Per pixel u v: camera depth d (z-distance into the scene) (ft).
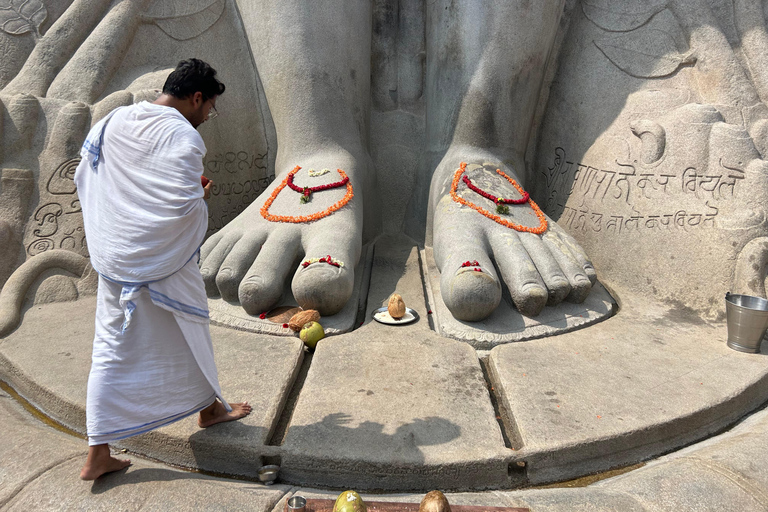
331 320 11.14
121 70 14.66
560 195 15.44
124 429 6.32
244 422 7.54
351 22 15.01
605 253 13.71
